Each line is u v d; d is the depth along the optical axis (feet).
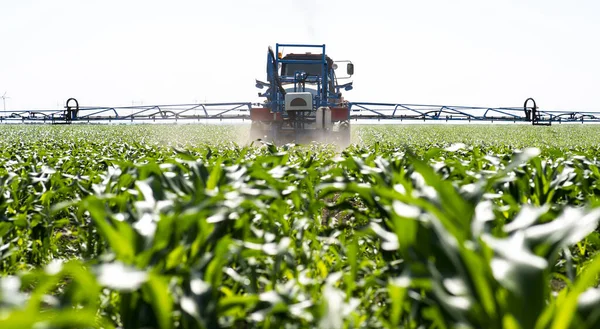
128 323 6.21
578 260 11.77
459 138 86.84
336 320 4.94
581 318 4.76
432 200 6.38
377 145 23.82
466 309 4.99
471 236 5.77
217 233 8.23
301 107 53.67
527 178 13.29
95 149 31.71
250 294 7.59
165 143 58.59
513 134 103.40
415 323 7.03
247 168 10.44
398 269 8.21
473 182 12.17
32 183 15.84
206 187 9.60
